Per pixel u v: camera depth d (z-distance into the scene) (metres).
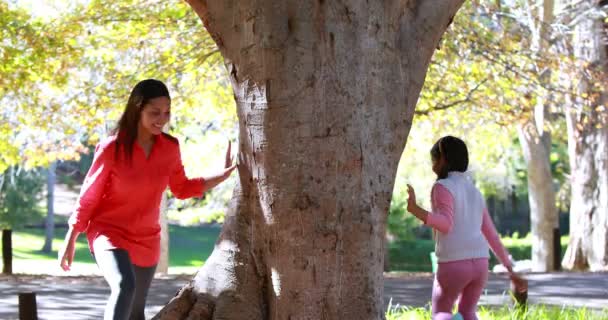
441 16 6.00
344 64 5.55
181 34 17.45
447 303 6.70
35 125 18.58
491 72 17.88
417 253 37.62
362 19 5.60
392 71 5.74
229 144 6.32
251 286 5.88
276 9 5.57
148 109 5.76
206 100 21.19
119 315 5.50
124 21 16.97
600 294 12.81
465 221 6.64
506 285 13.87
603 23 20.53
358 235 5.61
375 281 5.70
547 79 19.55
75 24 16.78
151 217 5.92
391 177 5.76
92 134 19.92
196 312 5.89
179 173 6.18
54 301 11.62
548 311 10.05
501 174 33.00
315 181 5.55
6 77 16.95
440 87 18.23
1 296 12.13
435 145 6.91
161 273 17.91
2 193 37.72
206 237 47.59
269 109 5.61
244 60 5.74
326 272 5.59
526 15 19.06
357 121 5.58
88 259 36.84
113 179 5.77
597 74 18.89
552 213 23.84
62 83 17.45
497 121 19.17
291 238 5.61
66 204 49.06
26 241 42.66
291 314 5.65
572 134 21.55
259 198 5.75
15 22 16.69
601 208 20.95
